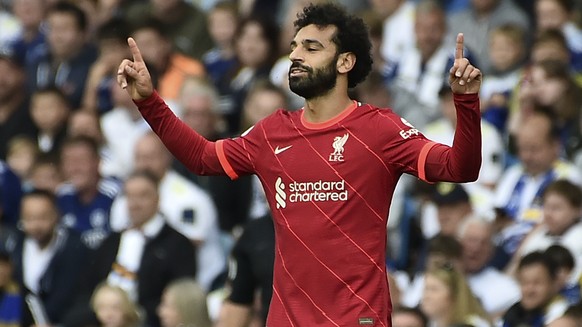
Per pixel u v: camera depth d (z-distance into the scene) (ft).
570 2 129.49
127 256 109.09
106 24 136.87
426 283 93.56
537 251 93.40
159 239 108.99
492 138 113.29
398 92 122.62
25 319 109.09
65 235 115.34
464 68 57.93
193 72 134.00
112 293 101.30
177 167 116.37
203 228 112.98
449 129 115.55
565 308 91.91
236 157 63.00
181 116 120.16
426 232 108.58
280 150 62.03
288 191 61.77
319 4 62.64
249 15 134.10
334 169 61.16
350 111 61.77
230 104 126.93
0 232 123.95
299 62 61.72
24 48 153.07
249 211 114.32
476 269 100.73
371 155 61.00
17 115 136.26
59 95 134.62
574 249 100.07
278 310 62.08
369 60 62.49
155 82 131.13
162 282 108.06
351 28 61.87
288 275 61.77
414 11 132.57
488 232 100.63
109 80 134.62
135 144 116.57
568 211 100.63
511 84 121.90
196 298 97.66
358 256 61.00
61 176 123.65
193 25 143.23
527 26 131.23
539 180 108.58
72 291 112.88
